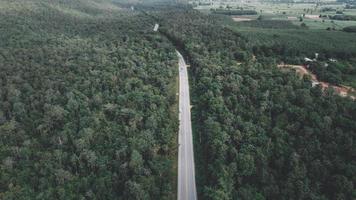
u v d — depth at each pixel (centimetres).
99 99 13700
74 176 10038
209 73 16638
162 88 15625
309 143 10144
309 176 9244
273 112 12300
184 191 10069
